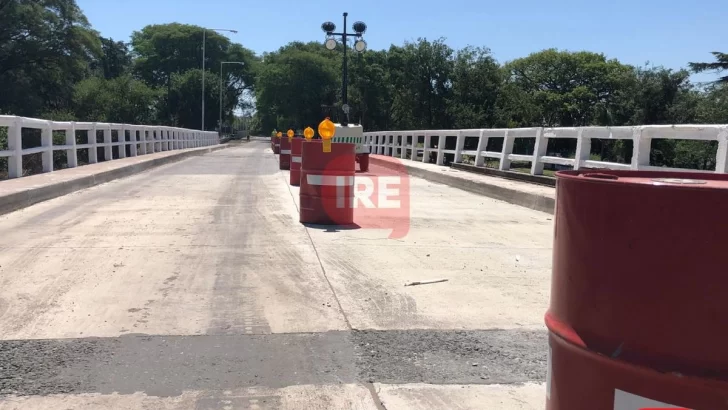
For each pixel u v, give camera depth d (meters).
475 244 8.12
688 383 1.79
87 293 5.49
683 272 1.82
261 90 82.31
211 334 4.61
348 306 5.32
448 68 60.22
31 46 52.00
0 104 50.00
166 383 3.78
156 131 28.73
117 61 102.06
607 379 1.98
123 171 16.81
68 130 16.14
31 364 4.01
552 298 2.32
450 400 3.63
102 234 8.13
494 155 16.78
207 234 8.30
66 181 12.34
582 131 11.81
